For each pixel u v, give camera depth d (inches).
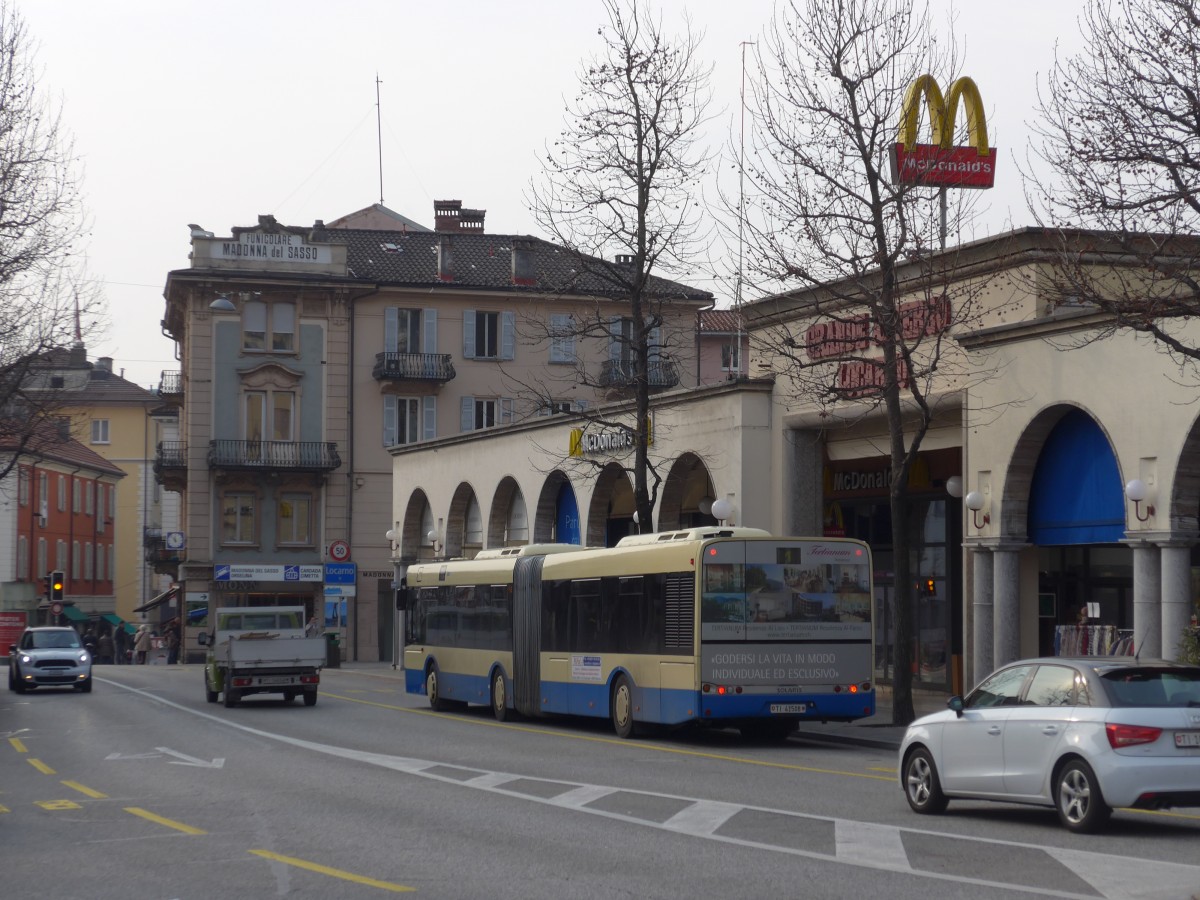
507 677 1161.4
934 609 1263.5
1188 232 732.0
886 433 1227.9
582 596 1050.7
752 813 575.5
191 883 436.1
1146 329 729.0
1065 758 515.2
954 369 1100.5
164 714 1270.9
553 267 2598.4
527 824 552.7
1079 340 965.8
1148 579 916.6
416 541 2150.6
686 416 1393.9
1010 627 1035.9
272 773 765.9
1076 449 995.9
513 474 1777.8
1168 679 518.9
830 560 929.5
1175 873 430.9
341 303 2581.2
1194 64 724.0
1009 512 1032.8
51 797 676.7
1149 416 911.7
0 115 1298.0
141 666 2516.0
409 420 2598.4
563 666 1070.4
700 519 1478.8
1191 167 714.8
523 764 792.9
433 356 2571.4
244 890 422.3
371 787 690.2
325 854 488.1
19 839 538.6
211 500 2534.5
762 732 998.4
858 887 411.5
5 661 3021.7
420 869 453.7
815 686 916.0
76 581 3553.2
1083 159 747.4
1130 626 1043.9
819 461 1298.0
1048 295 789.2
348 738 992.2
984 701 561.3
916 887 410.6
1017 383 1020.5
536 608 1122.0
